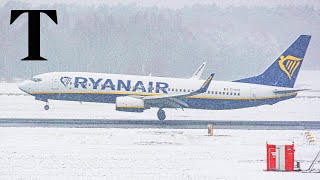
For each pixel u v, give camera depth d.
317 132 188.12
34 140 157.50
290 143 121.31
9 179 105.50
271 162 117.94
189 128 194.12
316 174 113.69
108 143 154.25
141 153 137.25
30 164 120.69
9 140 156.75
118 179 106.50
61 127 189.38
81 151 139.00
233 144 157.00
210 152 141.12
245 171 116.56
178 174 112.12
